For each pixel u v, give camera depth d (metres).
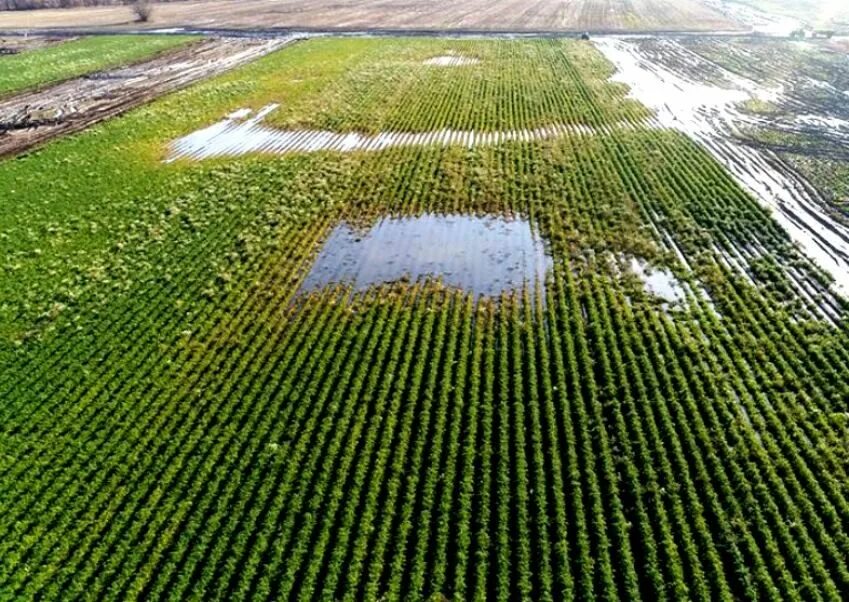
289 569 16.53
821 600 15.58
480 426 20.59
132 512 18.33
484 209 34.16
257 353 24.22
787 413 20.64
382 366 23.28
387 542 17.22
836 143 42.12
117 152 41.50
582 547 16.84
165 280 28.45
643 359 22.98
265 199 35.31
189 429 20.97
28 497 18.81
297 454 19.72
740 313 25.27
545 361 23.05
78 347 24.59
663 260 28.98
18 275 28.80
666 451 19.56
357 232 32.25
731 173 37.44
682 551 16.83
